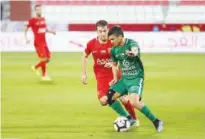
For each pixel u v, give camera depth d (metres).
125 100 26.03
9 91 38.66
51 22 75.06
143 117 29.42
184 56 60.53
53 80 44.06
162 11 81.94
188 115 30.38
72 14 82.69
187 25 76.06
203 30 75.81
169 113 30.97
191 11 81.06
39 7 42.91
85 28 76.12
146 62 55.38
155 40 65.12
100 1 84.00
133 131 25.88
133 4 83.69
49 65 52.91
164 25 75.88
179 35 65.00
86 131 26.05
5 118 29.38
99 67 26.30
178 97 36.56
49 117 29.70
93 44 26.14
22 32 65.44
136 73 24.72
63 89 39.72
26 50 65.50
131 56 24.00
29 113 30.84
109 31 24.11
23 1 79.88
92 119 29.11
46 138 24.61
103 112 31.20
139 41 65.12
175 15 81.00
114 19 81.25
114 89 25.31
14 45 65.44
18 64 53.72
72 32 65.12
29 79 44.53
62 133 25.64
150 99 35.81
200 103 34.50
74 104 33.84
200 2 81.44
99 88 26.19
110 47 25.80
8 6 79.56
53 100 35.22
